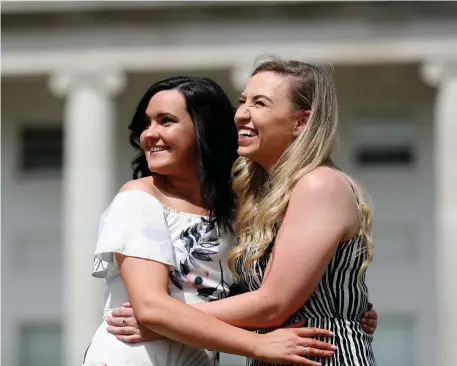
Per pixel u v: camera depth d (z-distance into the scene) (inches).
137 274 345.4
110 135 1622.8
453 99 1561.3
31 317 1729.8
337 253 345.4
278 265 341.7
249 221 358.9
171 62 1599.4
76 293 1572.3
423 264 1669.5
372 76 1688.0
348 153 1696.6
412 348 1664.6
